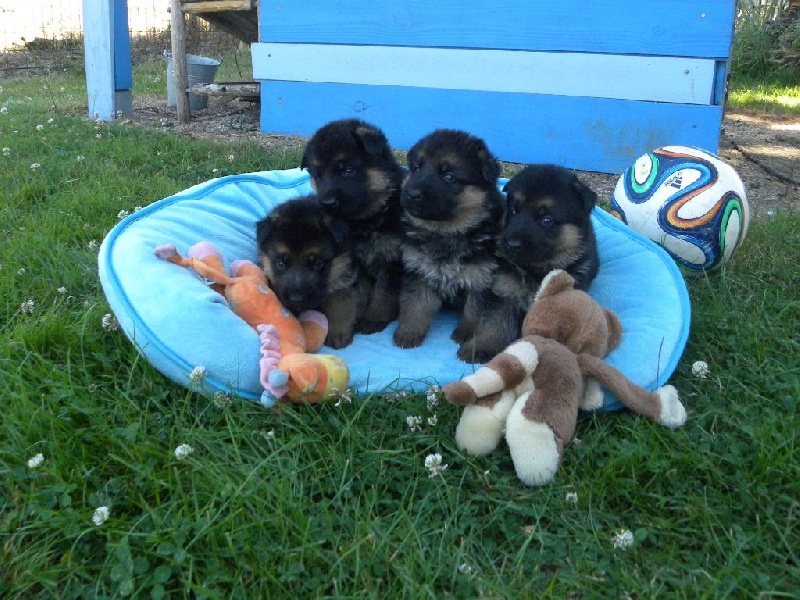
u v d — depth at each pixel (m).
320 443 0.69
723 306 1.01
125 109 2.39
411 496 0.63
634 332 0.87
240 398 0.74
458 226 0.95
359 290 1.00
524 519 0.62
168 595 0.53
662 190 1.13
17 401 0.69
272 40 2.00
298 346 0.82
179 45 2.24
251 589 0.53
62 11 4.39
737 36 3.75
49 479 0.62
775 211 1.42
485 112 1.82
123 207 1.36
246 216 1.12
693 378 0.84
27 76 3.73
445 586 0.55
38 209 1.34
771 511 0.62
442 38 1.81
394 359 0.89
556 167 0.94
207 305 0.77
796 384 0.79
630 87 1.67
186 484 0.62
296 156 1.73
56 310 0.91
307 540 0.57
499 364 0.68
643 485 0.66
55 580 0.54
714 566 0.57
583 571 0.57
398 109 1.91
